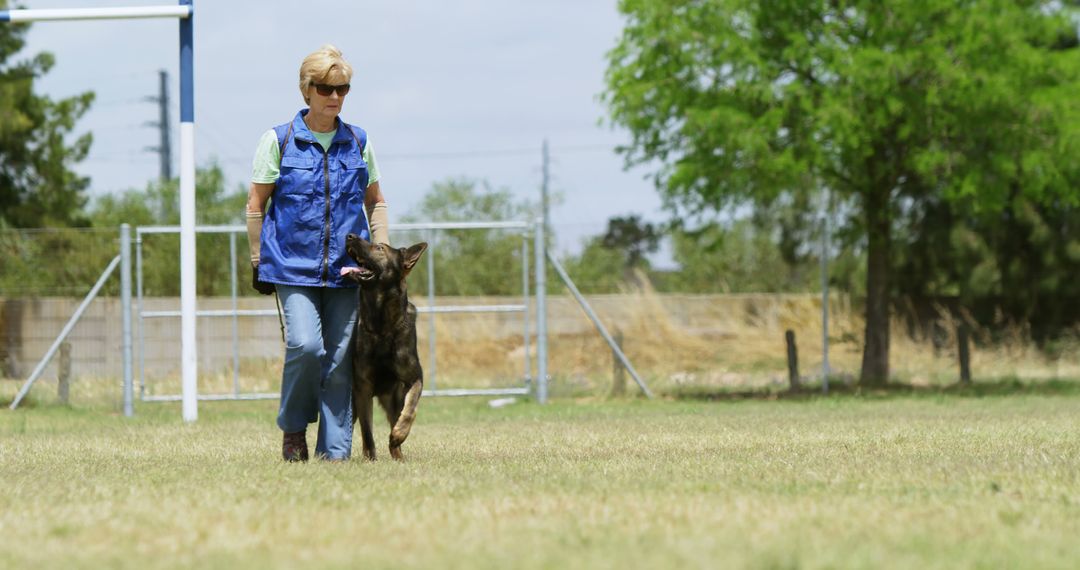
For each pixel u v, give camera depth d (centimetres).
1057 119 2048
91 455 932
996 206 2103
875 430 1108
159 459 876
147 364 2247
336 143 819
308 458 842
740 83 2041
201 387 1966
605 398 1958
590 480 666
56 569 416
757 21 2111
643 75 2127
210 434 1197
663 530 479
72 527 509
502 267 2988
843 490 617
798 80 2059
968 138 2094
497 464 784
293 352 802
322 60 802
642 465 760
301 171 805
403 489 632
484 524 503
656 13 2042
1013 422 1240
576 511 538
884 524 495
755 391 2127
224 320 2284
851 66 1962
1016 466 727
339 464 786
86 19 1470
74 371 2236
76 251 2275
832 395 2019
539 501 573
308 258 805
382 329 804
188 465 809
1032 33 2144
